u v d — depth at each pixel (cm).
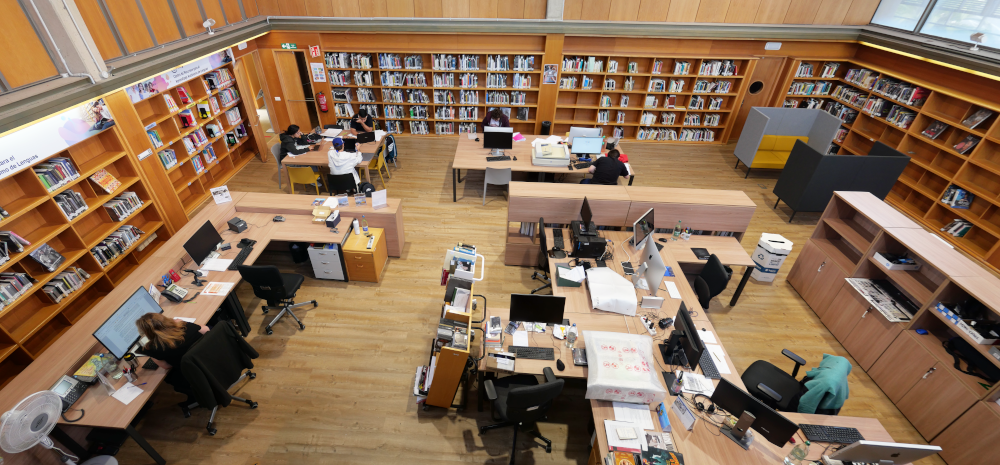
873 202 474
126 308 345
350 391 406
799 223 690
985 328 347
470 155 698
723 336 486
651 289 403
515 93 909
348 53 860
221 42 656
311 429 373
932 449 256
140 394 323
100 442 342
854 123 807
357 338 461
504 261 575
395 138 951
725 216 510
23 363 426
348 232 519
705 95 934
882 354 423
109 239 505
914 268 428
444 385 362
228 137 773
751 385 379
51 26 397
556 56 855
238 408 388
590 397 317
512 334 373
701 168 866
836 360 343
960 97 605
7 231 388
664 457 283
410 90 908
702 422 309
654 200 501
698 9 815
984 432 333
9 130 348
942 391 364
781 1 805
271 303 450
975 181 605
